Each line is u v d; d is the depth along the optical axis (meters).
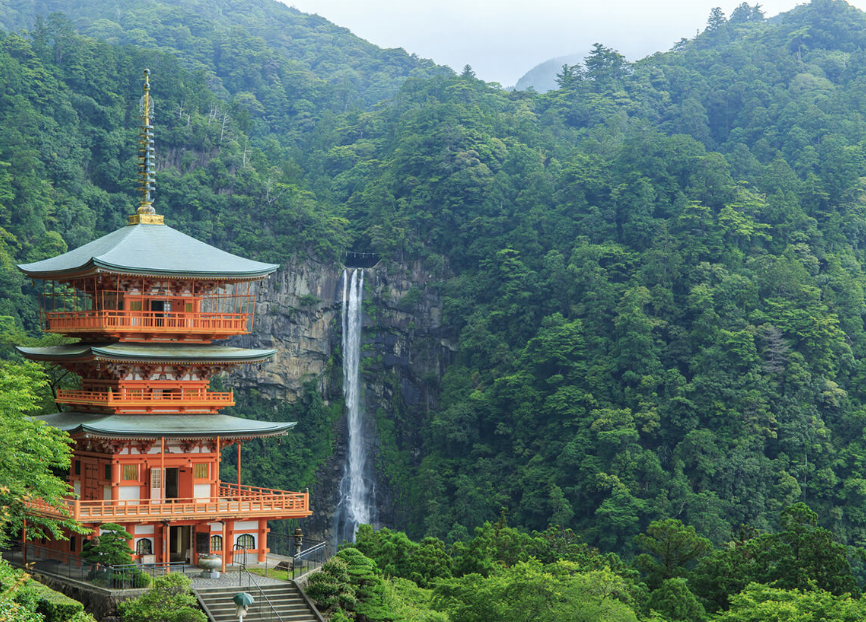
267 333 184.50
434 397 195.50
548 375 176.00
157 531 63.97
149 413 67.12
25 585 43.62
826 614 59.88
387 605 61.41
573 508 153.88
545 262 190.88
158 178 193.38
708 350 165.62
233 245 191.12
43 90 189.75
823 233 194.50
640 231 193.12
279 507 67.62
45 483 53.47
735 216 190.38
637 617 66.44
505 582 61.06
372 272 199.38
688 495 144.25
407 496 183.25
